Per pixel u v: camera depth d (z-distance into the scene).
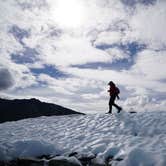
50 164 8.80
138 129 11.93
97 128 13.10
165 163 7.57
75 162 8.62
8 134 14.12
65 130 13.68
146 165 7.79
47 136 12.84
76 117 16.80
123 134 11.74
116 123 13.34
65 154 9.42
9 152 9.51
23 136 13.32
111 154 8.98
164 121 12.53
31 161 9.02
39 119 18.28
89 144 10.27
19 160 9.11
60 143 10.81
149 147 9.10
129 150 8.64
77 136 11.93
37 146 9.66
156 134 11.13
